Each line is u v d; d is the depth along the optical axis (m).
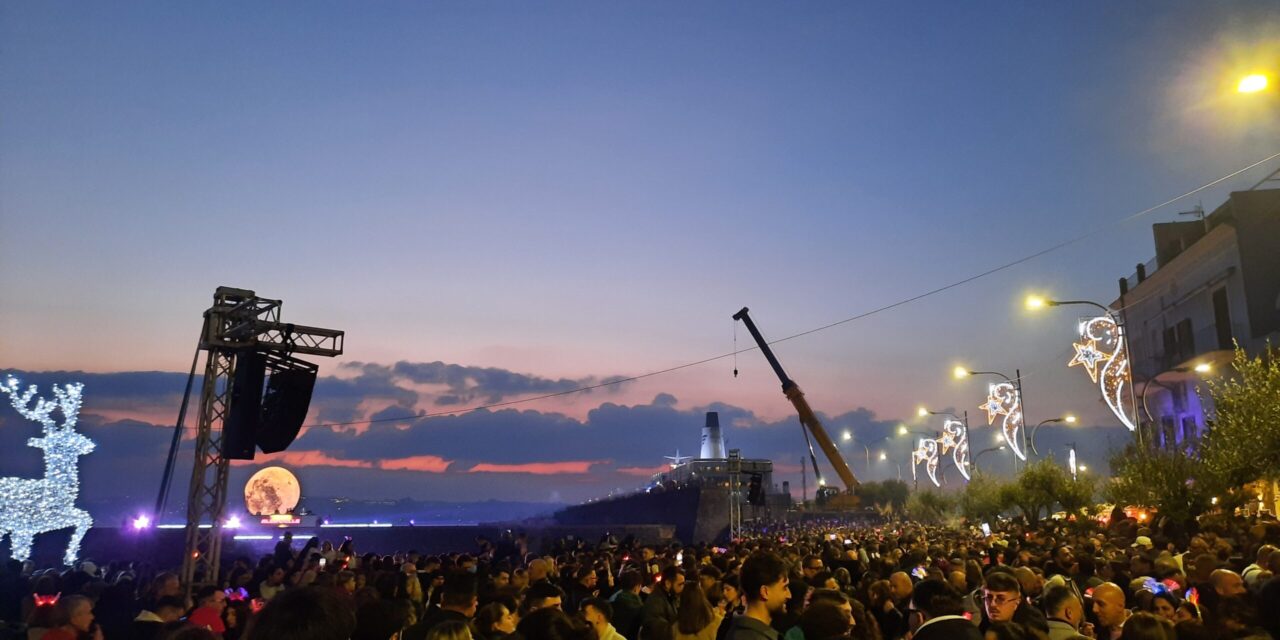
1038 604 8.36
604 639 7.54
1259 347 30.72
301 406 21.58
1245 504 19.97
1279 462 17.75
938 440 54.56
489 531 46.66
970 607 8.52
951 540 22.86
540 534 46.41
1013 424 38.12
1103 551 15.19
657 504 64.94
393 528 47.38
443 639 5.29
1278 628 5.44
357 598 9.34
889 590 8.55
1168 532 19.45
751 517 63.81
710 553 16.92
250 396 20.45
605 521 72.25
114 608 11.18
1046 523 28.53
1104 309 29.73
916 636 4.39
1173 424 38.09
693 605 7.45
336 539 46.19
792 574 9.60
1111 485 22.77
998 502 37.47
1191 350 36.22
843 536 28.50
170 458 26.03
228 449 20.53
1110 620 6.73
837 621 5.55
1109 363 29.55
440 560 15.92
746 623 5.47
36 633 7.21
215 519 20.58
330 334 21.64
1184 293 36.59
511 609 7.27
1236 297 32.19
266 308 20.86
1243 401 18.36
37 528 24.00
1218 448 19.03
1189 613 6.90
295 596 3.10
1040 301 29.38
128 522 26.06
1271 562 8.70
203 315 21.12
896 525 47.66
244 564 15.14
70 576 13.61
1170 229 40.75
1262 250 31.47
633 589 9.84
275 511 27.30
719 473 86.06
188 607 10.93
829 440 84.75
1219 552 12.56
